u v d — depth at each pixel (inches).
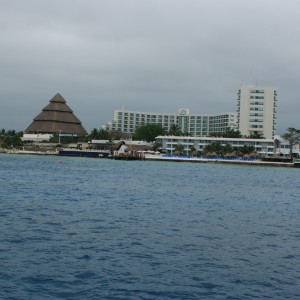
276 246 1393.9
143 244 1353.3
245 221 1852.9
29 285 973.8
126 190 2987.2
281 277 1082.1
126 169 5762.8
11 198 2331.4
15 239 1355.8
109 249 1278.3
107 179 3944.4
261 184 4092.0
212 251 1301.7
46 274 1043.3
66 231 1499.8
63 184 3302.2
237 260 1216.2
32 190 2778.1
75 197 2479.1
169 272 1090.7
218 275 1081.4
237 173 5871.1
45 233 1456.7
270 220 1913.1
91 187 3127.5
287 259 1243.8
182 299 927.0
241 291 979.9
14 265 1098.1
